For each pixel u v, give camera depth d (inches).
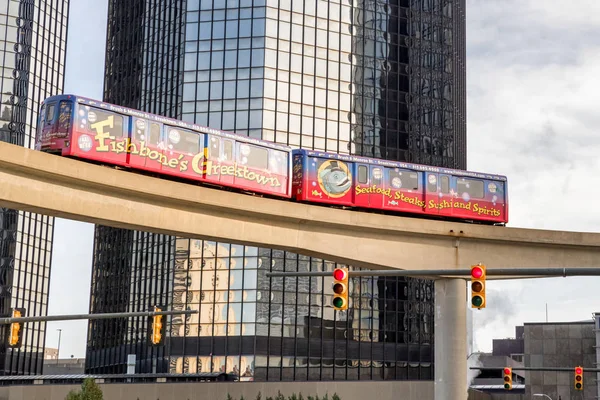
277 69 4377.5
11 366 5561.0
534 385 4377.5
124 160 1867.6
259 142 2175.2
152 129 1925.4
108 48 5182.1
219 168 2068.2
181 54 4436.5
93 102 1823.3
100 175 1707.7
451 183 2394.2
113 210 1760.6
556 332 4370.1
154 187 1795.0
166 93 4517.7
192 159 2009.1
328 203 2292.1
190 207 1887.3
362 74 4559.5
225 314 4087.1
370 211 2364.7
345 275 1135.6
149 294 4347.9
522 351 7495.1
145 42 4800.7
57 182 1665.8
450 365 2265.0
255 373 3996.1
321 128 4407.0
